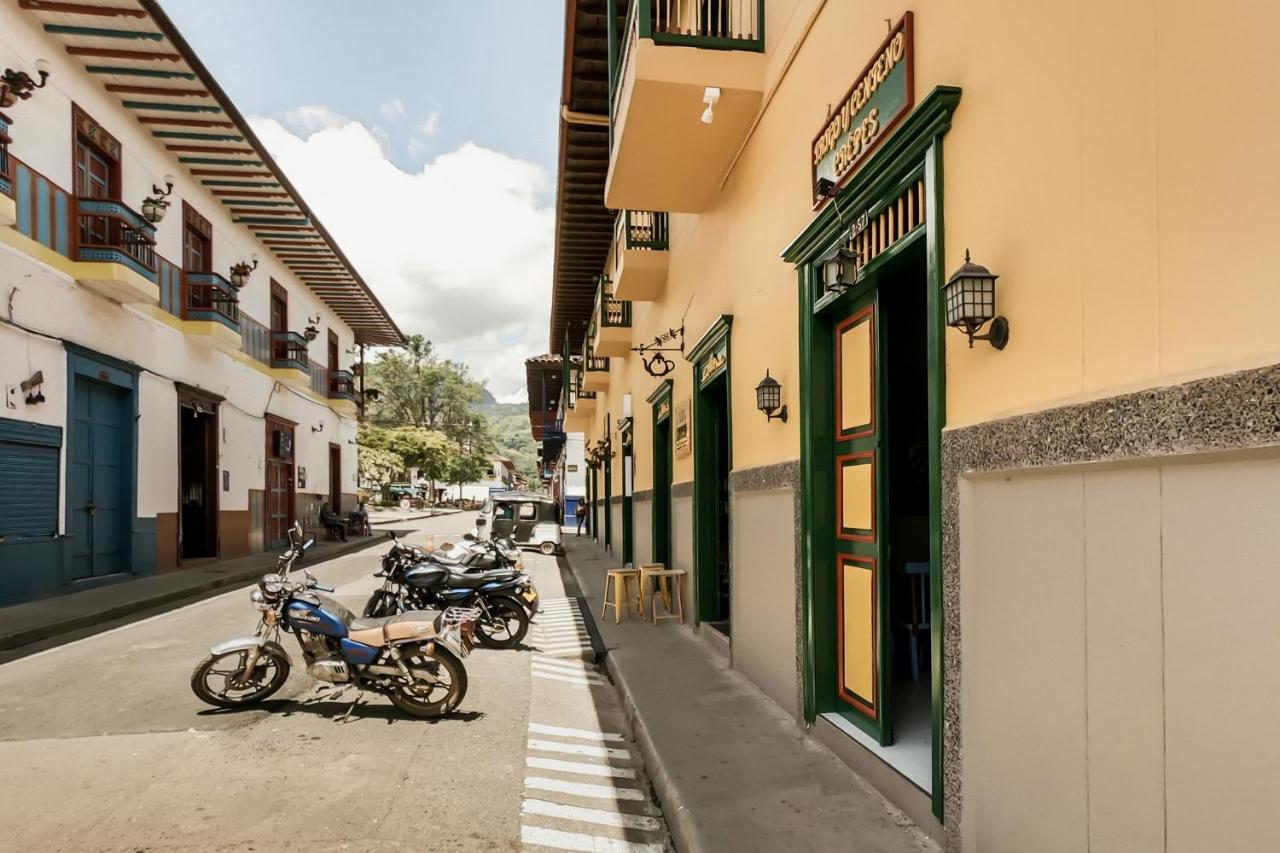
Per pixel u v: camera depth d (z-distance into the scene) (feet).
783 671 16.26
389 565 25.75
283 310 67.67
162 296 45.11
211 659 17.71
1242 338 5.73
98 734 15.96
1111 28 7.13
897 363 19.85
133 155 41.70
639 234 32.89
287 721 16.98
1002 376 8.78
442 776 13.89
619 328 46.57
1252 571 5.64
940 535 9.93
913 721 13.91
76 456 37.06
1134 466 6.73
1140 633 6.64
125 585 38.14
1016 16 8.58
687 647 23.63
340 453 87.76
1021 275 8.45
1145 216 6.70
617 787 13.60
